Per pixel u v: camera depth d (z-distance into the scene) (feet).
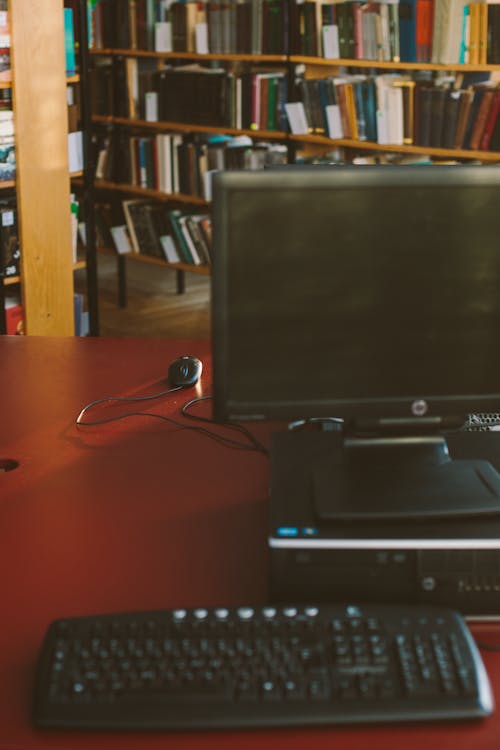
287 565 4.12
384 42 14.67
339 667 3.63
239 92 16.56
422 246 4.25
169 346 7.55
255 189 4.12
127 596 4.33
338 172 4.16
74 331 14.78
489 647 3.99
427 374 4.40
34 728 3.52
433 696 3.54
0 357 7.30
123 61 18.04
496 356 4.41
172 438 5.96
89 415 6.29
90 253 14.98
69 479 5.44
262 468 5.57
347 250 4.23
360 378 4.38
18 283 14.55
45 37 13.10
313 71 16.42
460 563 4.09
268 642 3.73
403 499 4.27
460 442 4.99
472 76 15.39
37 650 3.98
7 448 5.82
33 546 4.75
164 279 20.40
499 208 4.24
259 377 4.33
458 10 13.88
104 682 3.58
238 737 3.47
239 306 4.25
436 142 14.75
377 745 3.44
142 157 18.02
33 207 13.60
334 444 4.89
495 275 4.31
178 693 3.55
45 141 13.51
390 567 4.10
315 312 4.28
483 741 3.46
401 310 4.32
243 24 16.10
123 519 5.00
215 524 4.94
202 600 4.30
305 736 3.47
